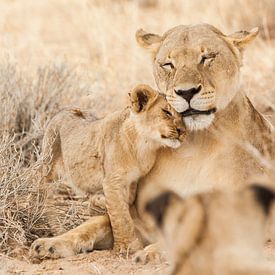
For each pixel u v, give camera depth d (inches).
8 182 458.0
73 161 483.5
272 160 452.1
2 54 704.4
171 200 251.3
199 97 411.5
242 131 435.5
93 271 395.5
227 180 431.5
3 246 437.7
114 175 444.1
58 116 512.4
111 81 694.5
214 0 906.7
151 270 393.7
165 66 430.3
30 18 973.2
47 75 612.4
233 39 439.2
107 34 822.5
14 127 574.6
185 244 248.7
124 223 439.2
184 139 430.3
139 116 436.5
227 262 242.7
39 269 402.0
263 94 644.1
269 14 870.4
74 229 441.1
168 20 870.4
